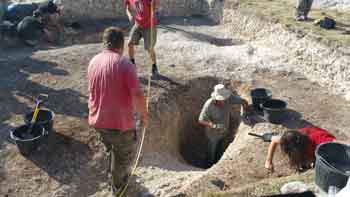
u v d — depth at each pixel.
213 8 13.10
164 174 6.58
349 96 8.39
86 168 6.51
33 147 6.57
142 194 6.09
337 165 4.96
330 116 7.82
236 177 6.17
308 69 9.47
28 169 6.34
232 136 8.51
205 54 10.40
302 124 7.56
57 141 6.91
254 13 11.23
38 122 6.78
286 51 10.12
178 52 10.52
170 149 7.95
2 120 7.42
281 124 7.57
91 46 10.77
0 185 6.02
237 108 8.62
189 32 12.17
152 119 7.88
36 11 11.42
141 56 10.20
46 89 8.46
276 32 10.46
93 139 7.04
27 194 5.92
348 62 8.45
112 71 4.66
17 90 8.38
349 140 7.05
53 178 6.24
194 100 9.11
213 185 6.02
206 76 9.28
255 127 7.55
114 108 4.81
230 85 9.13
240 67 9.73
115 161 5.36
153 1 8.05
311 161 5.32
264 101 7.95
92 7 13.01
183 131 9.02
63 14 12.66
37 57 9.95
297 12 10.28
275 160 6.44
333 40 8.86
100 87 4.77
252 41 11.27
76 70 9.34
